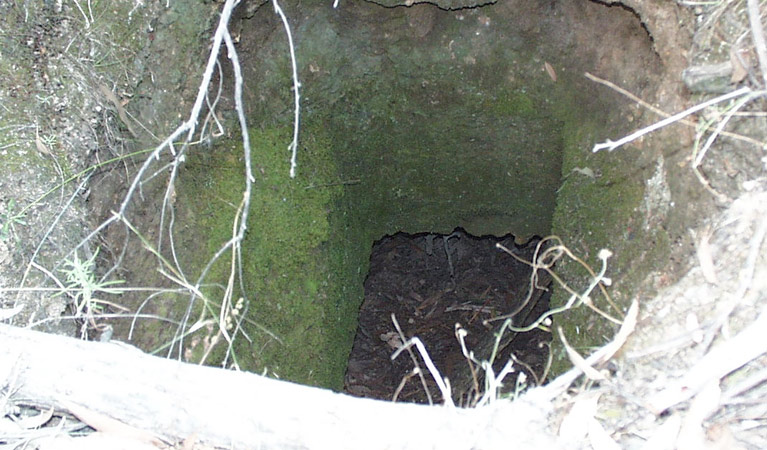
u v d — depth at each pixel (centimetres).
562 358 239
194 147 229
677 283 169
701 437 136
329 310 280
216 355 210
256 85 264
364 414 134
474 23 270
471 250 454
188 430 133
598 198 244
